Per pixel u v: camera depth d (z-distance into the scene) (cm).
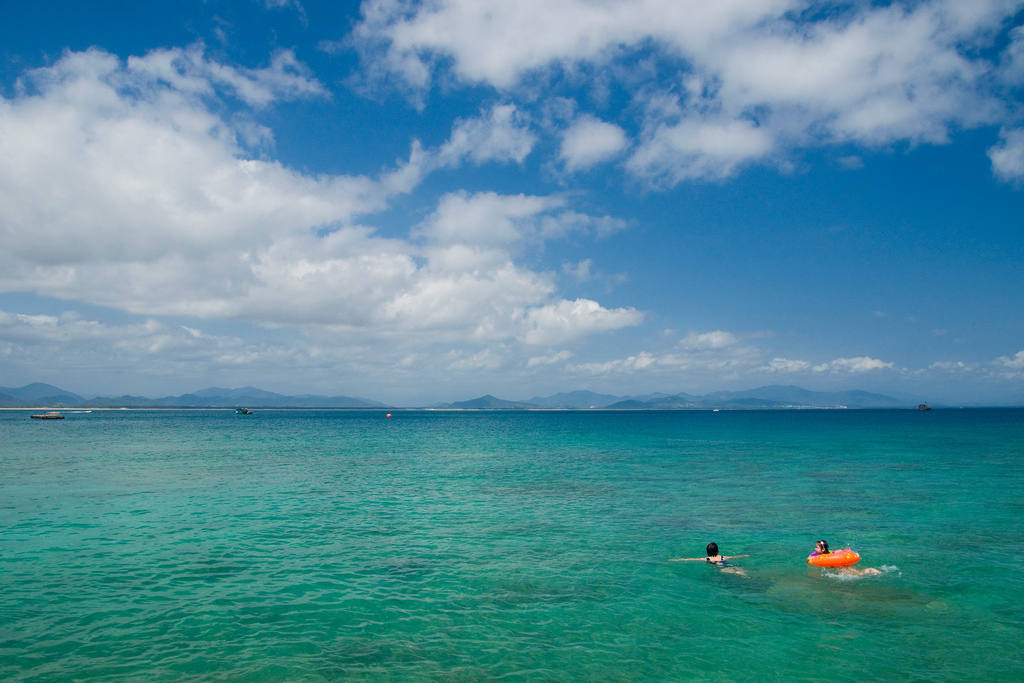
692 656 1087
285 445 6488
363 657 1082
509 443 7050
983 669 1036
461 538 1989
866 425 12256
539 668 1040
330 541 1947
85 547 1855
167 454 5141
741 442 6944
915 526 2141
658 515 2373
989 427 10850
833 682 988
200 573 1590
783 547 1848
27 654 1084
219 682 981
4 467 4016
